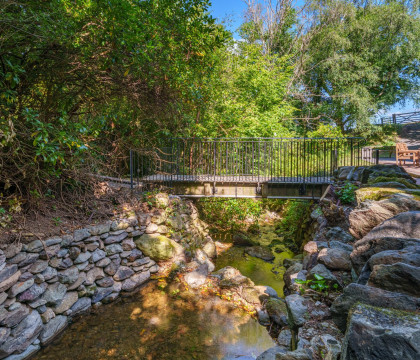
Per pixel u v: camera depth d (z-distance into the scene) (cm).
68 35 321
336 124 1645
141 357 294
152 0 384
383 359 113
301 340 253
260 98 1035
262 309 389
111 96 457
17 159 337
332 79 1550
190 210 652
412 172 743
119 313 377
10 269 287
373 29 1506
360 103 1468
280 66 1245
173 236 531
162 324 353
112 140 583
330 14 1454
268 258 612
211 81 595
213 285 458
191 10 420
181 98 505
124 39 327
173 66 429
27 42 314
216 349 308
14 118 289
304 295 327
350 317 135
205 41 447
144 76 434
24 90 354
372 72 1481
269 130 951
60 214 400
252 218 888
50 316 326
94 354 298
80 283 372
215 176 711
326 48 1519
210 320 364
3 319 273
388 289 171
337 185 616
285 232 812
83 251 385
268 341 325
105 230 421
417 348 111
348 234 467
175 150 754
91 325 348
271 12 1502
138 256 470
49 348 307
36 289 312
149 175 718
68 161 386
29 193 362
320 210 591
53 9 301
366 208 316
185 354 299
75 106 442
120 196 515
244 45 1088
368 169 618
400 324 124
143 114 531
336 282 333
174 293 432
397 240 216
